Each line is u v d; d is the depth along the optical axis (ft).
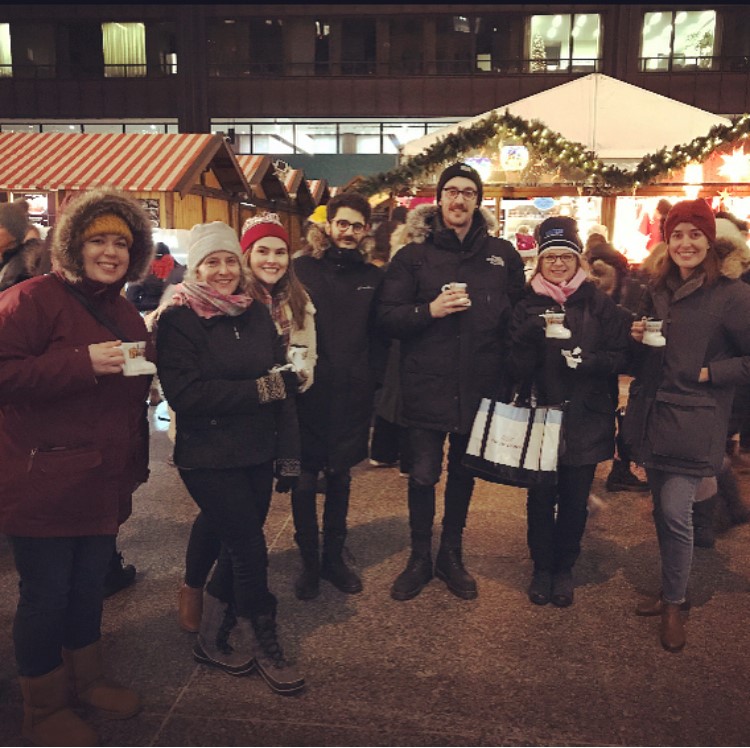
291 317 10.19
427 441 11.36
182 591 10.30
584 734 7.94
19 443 7.23
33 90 84.17
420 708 8.41
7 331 6.96
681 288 9.95
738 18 76.95
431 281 11.14
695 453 9.73
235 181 37.29
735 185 28.14
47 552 7.45
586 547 13.41
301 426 11.21
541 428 10.51
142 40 82.84
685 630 10.30
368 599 11.29
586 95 27.50
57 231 7.30
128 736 7.91
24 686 7.79
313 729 8.03
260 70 83.30
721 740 7.85
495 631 10.27
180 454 8.57
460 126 26.17
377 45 82.23
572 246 10.66
